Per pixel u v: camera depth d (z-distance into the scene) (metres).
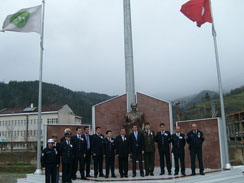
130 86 13.98
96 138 9.88
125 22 14.55
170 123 13.31
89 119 88.44
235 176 9.98
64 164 9.27
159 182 8.29
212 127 12.85
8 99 90.38
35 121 52.81
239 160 23.31
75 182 9.29
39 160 11.60
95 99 114.31
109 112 14.11
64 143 9.37
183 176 9.23
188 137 9.82
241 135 52.19
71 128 13.66
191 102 106.62
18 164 27.05
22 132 53.06
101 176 9.94
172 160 12.98
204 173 9.73
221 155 12.38
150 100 13.91
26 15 12.93
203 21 12.06
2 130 54.44
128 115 13.01
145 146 9.66
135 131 9.77
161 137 9.89
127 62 14.19
